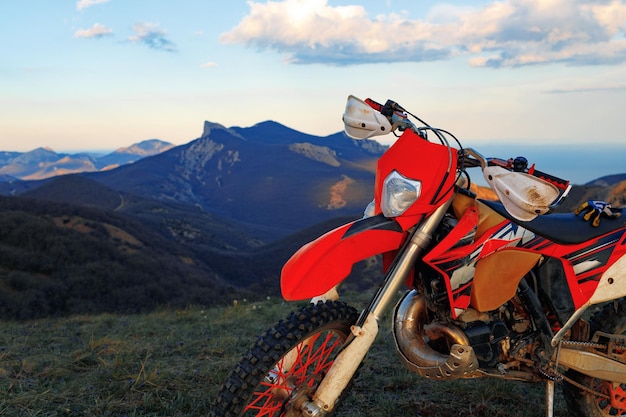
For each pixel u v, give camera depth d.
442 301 3.12
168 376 4.87
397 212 2.88
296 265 2.79
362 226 2.90
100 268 90.00
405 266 2.95
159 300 84.19
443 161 2.93
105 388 4.57
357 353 2.88
